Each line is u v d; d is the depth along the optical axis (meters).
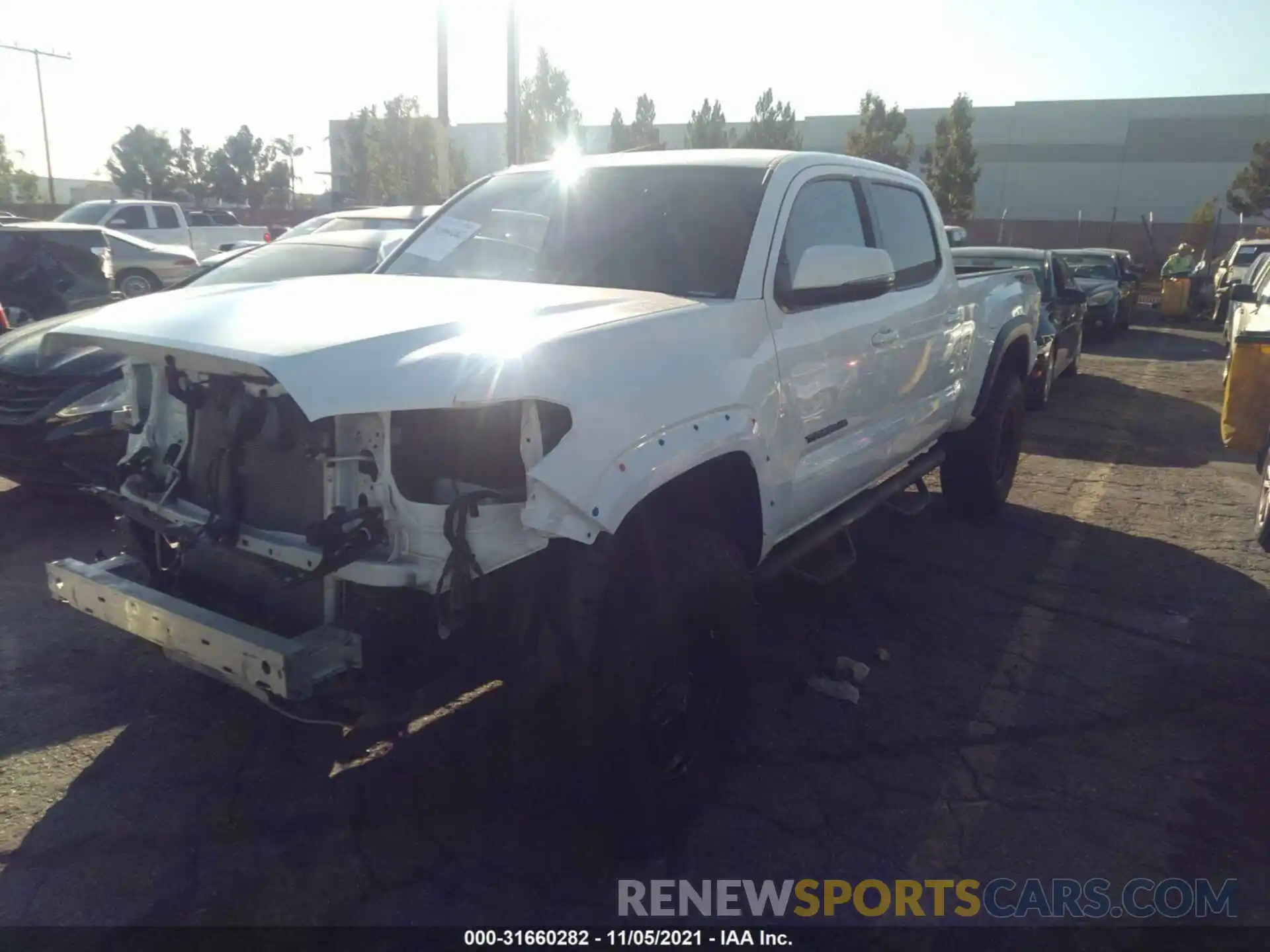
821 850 3.27
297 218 41.69
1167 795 3.61
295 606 2.91
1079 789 3.63
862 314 4.30
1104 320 18.98
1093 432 10.18
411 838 3.25
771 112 31.95
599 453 2.78
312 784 3.53
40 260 10.84
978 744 3.93
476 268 4.14
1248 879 3.17
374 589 2.73
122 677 4.23
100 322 3.15
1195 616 5.22
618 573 2.96
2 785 3.46
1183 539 6.54
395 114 34.00
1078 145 53.31
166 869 3.07
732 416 3.31
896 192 5.04
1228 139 50.38
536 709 2.92
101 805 3.37
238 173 62.97
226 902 2.94
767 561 4.00
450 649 2.80
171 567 3.31
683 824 3.30
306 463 2.82
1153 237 44.59
